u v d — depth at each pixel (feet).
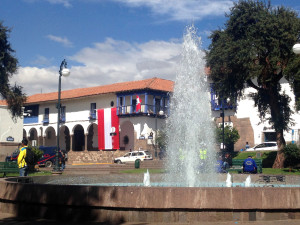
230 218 23.89
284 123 92.73
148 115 149.48
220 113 136.87
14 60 131.75
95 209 24.99
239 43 90.94
